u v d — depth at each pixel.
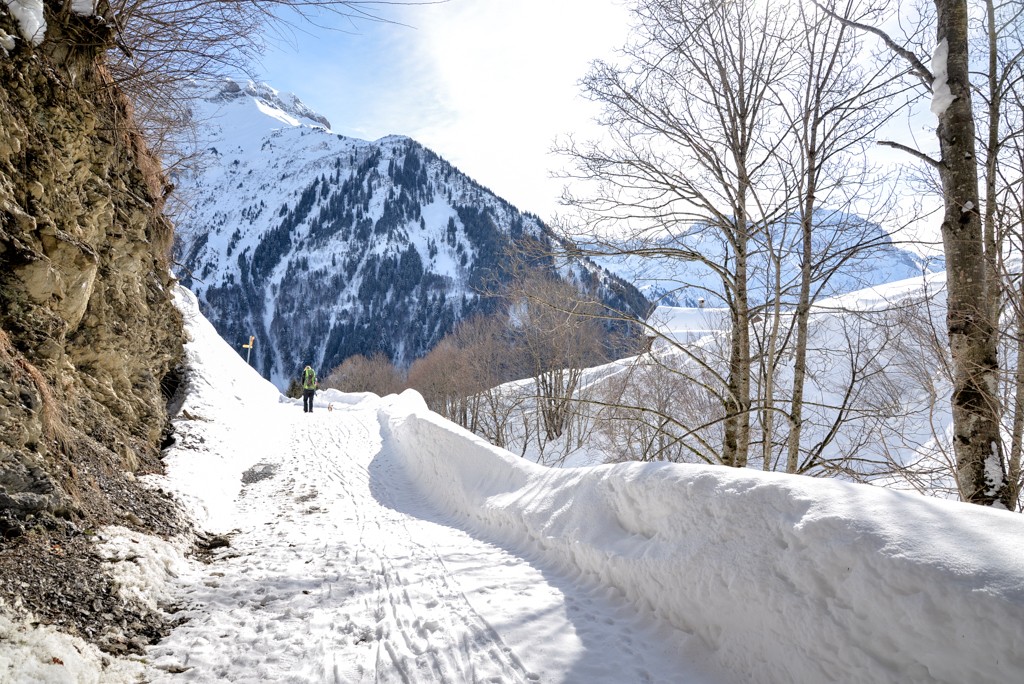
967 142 4.05
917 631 2.06
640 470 4.13
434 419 10.56
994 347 4.00
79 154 6.00
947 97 4.06
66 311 5.57
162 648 3.29
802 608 2.51
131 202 8.07
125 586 3.71
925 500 2.52
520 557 5.20
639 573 3.69
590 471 5.06
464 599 4.12
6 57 4.87
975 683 1.89
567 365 20.41
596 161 6.64
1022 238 4.57
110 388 6.95
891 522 2.39
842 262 6.18
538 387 20.89
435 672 3.10
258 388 16.97
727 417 6.49
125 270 8.05
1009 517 2.23
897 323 5.95
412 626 3.70
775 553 2.74
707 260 6.63
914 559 2.15
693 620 3.18
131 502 5.06
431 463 9.80
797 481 2.93
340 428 16.75
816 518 2.60
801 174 6.33
